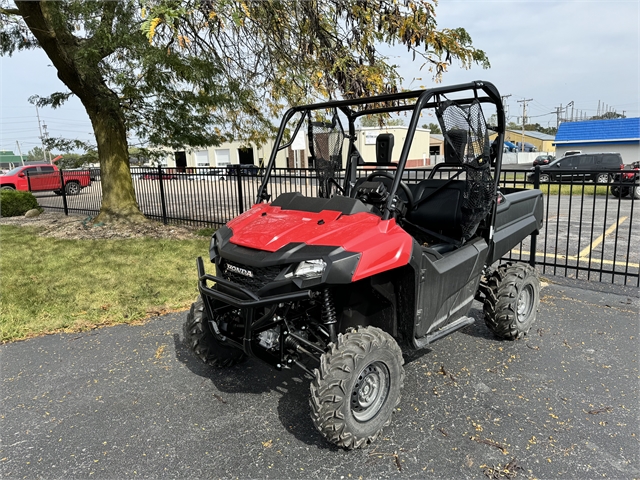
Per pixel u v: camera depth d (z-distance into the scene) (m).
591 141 36.34
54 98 10.19
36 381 3.56
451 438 2.78
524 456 2.61
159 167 10.43
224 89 8.59
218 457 2.64
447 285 3.31
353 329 2.74
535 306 4.29
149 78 7.91
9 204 13.33
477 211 3.55
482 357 3.84
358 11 7.02
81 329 4.54
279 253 2.64
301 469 2.53
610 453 2.62
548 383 3.41
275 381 3.53
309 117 3.84
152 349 4.09
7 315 4.83
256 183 10.72
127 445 2.77
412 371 3.62
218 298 2.80
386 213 2.83
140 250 7.85
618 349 3.95
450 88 3.09
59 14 7.33
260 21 7.34
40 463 2.62
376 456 2.63
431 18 7.00
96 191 15.73
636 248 7.74
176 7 4.48
